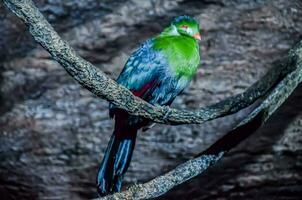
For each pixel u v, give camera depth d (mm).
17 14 4617
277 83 6406
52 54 4805
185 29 7000
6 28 10305
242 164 11586
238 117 10906
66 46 4793
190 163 5895
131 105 5324
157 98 6992
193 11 10344
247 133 6176
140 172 11453
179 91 7039
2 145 11242
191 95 10734
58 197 11758
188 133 11102
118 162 6234
